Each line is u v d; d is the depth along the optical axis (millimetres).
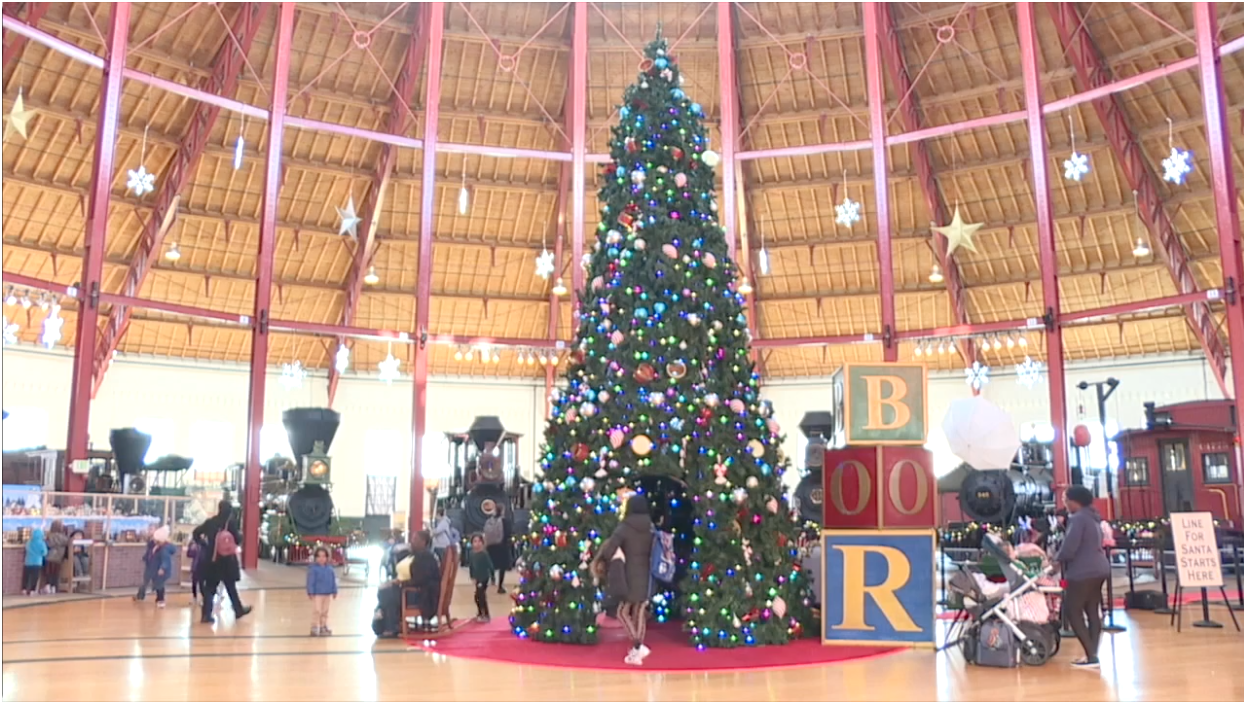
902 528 10367
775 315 34688
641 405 10516
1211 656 9820
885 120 25062
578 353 11359
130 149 27344
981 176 29828
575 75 25234
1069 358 35125
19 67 24547
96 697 7535
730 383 11039
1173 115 26969
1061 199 29953
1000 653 9102
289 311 33344
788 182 30656
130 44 25297
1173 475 23062
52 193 27562
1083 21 25656
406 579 11219
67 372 31641
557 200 31344
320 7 26203
